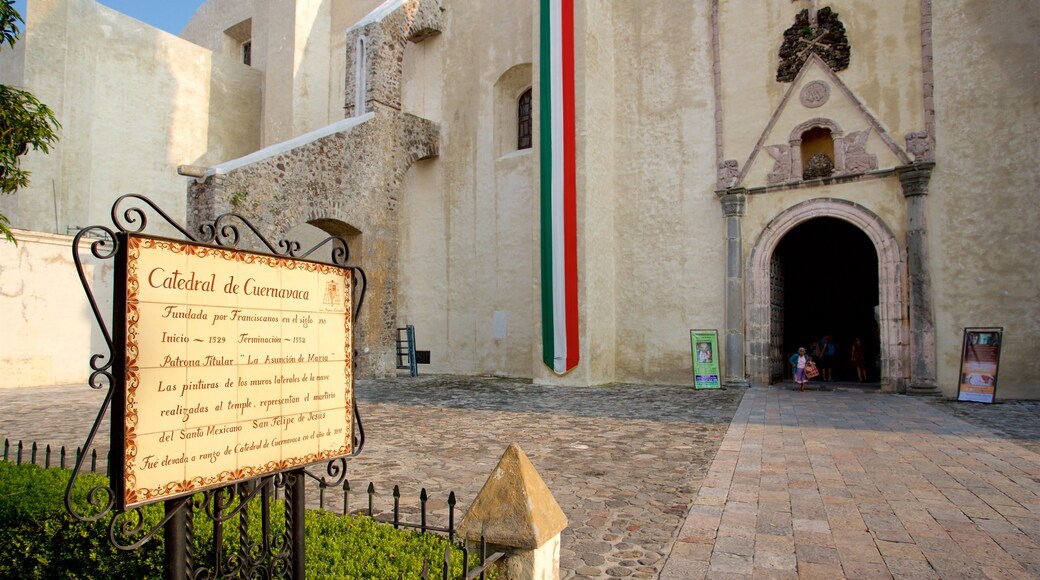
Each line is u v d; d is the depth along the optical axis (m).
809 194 13.40
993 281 11.52
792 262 18.88
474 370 17.22
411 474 6.35
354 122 15.58
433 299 18.09
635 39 15.70
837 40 13.27
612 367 15.26
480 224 17.41
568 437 8.13
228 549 3.13
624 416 9.86
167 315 2.45
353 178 15.41
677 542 4.41
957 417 9.38
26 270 15.46
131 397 2.31
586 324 14.26
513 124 17.55
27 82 16.25
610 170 15.54
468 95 17.92
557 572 3.29
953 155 12.02
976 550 4.17
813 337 18.77
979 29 11.93
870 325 18.33
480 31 17.86
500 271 16.94
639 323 15.13
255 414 2.80
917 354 12.00
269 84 20.98
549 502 3.24
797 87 13.64
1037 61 11.41
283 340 2.96
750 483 5.84
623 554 4.21
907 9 12.62
